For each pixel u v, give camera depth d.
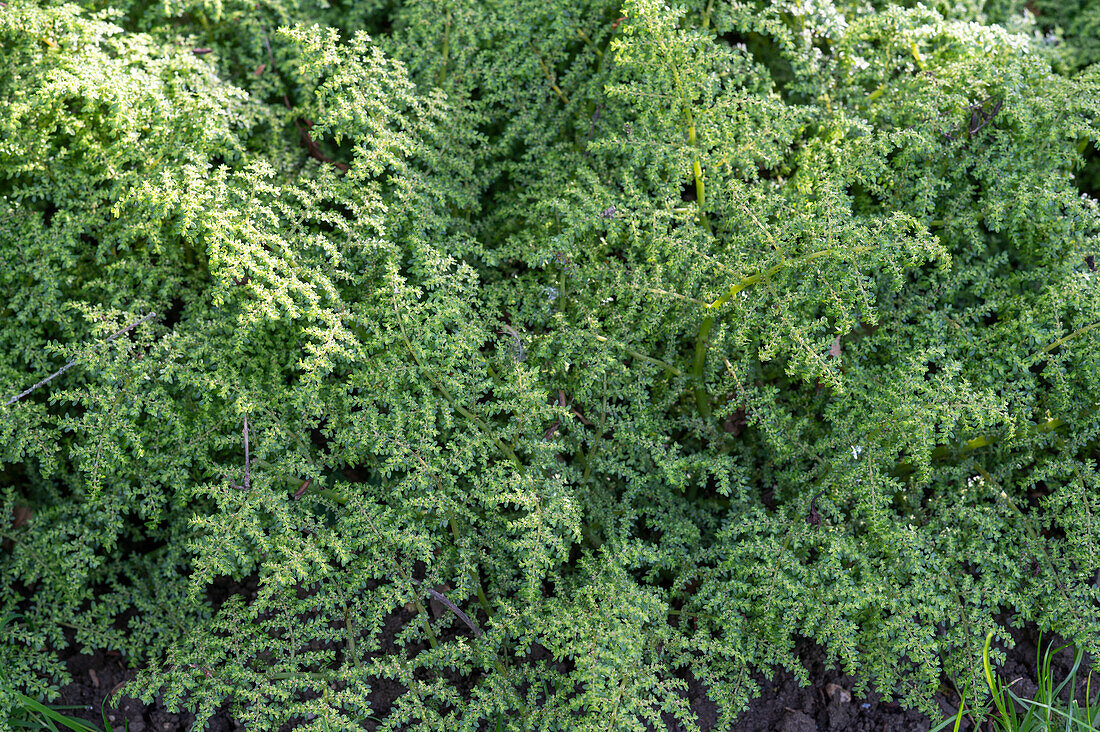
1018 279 0.97
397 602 0.90
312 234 0.93
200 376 0.91
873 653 0.90
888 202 0.98
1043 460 0.95
